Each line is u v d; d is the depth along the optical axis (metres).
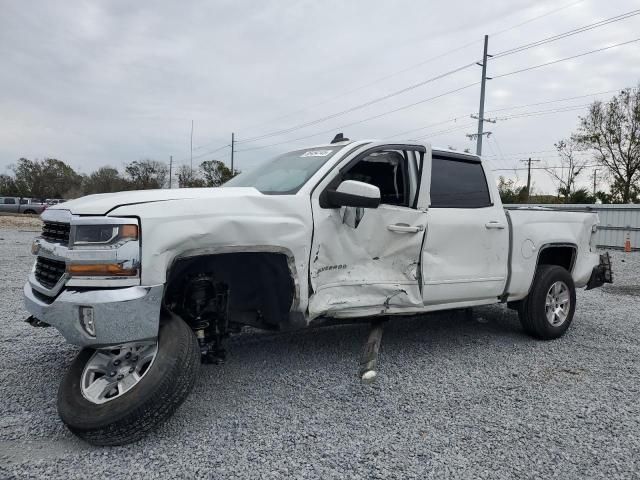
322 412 3.43
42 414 3.33
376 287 4.05
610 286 10.22
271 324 3.85
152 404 2.79
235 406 3.50
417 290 4.36
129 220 2.94
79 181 71.88
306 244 3.60
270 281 3.71
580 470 2.76
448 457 2.86
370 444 2.99
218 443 2.96
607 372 4.39
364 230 3.96
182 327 3.10
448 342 5.28
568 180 43.72
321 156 4.20
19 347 4.81
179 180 65.69
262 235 3.36
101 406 2.83
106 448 2.89
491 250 4.90
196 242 3.12
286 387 3.88
